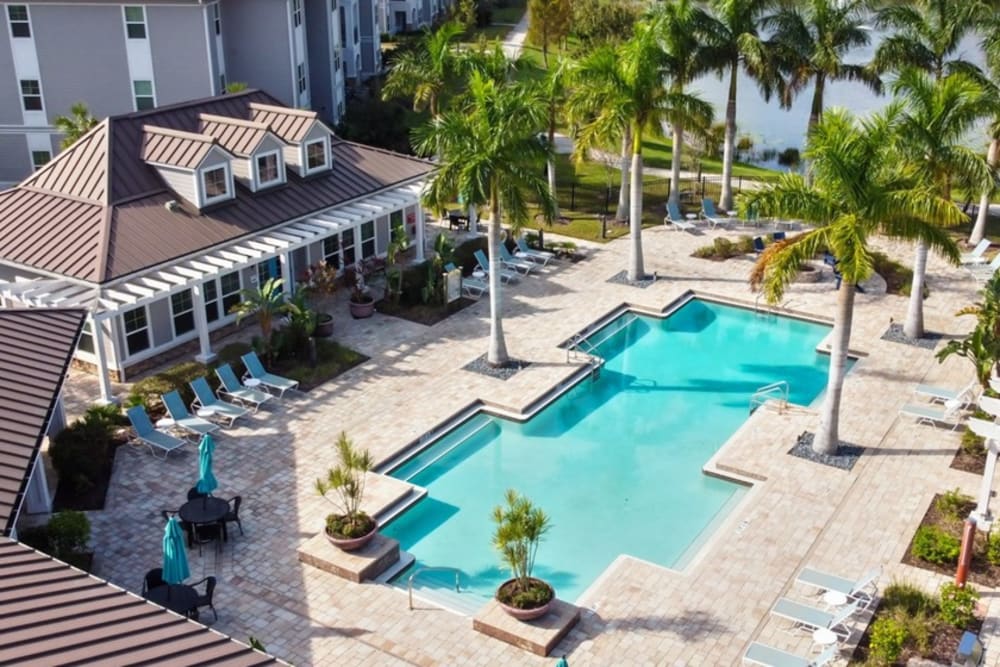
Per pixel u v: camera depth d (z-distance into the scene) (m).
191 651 14.05
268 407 29.77
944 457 26.81
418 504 25.95
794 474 26.16
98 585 15.66
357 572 22.14
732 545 23.33
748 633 20.55
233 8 53.66
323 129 37.41
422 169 40.84
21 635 13.66
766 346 35.16
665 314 37.09
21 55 49.06
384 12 88.44
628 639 20.39
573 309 36.94
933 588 21.73
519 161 29.86
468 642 20.39
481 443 29.05
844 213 24.88
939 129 30.86
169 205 33.12
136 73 49.91
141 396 29.45
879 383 31.02
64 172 33.69
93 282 29.33
